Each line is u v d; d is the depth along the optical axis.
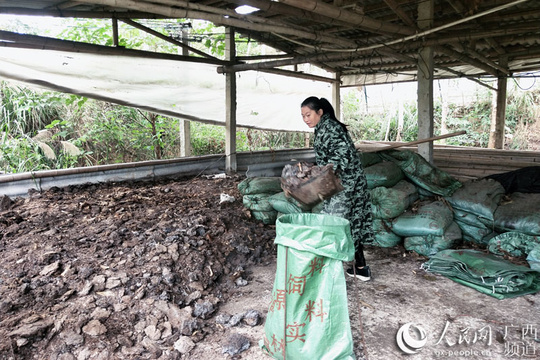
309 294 1.96
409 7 4.98
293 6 3.58
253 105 7.77
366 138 13.84
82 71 5.23
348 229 1.97
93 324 2.34
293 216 2.13
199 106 6.70
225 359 2.19
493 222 3.57
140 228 3.52
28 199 4.35
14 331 2.20
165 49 8.49
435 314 2.67
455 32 5.02
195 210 4.09
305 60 5.54
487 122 13.24
